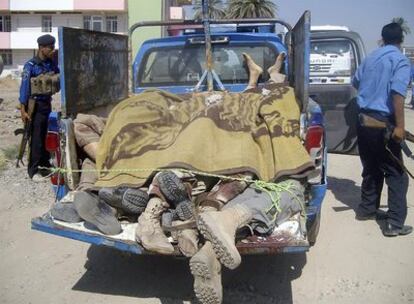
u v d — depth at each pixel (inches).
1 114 648.4
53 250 213.6
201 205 157.3
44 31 1978.3
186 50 249.1
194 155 162.2
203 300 137.2
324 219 244.1
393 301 169.2
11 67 2021.4
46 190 291.4
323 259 201.2
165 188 149.8
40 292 178.5
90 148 182.1
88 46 208.8
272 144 170.4
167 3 1726.1
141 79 253.3
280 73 239.5
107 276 190.2
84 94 205.2
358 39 313.0
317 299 171.2
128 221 162.7
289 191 158.4
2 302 171.6
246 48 245.6
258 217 149.3
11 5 1918.1
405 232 223.5
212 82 240.5
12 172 331.3
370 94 225.0
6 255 209.6
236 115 179.5
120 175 169.2
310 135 177.2
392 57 220.1
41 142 302.0
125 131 178.2
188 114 190.5
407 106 852.6
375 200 239.3
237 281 183.8
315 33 321.4
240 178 159.9
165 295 175.2
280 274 189.3
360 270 191.8
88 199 149.3
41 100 296.7
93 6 1883.6
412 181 308.3
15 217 250.7
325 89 276.7
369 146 227.3
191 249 143.6
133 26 261.7
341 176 325.4
